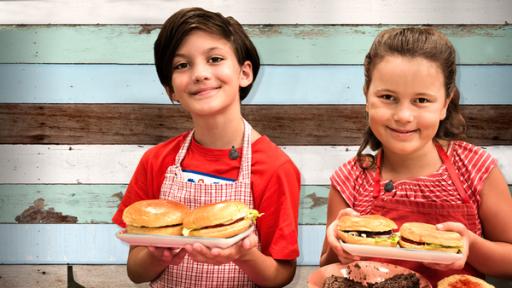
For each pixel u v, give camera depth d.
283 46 1.66
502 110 1.65
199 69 1.23
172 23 1.27
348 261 1.20
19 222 1.74
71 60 1.68
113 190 1.73
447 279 1.18
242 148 1.36
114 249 1.75
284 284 1.34
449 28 1.63
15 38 1.68
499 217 1.28
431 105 1.17
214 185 1.30
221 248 1.07
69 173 1.72
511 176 1.66
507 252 1.22
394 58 1.17
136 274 1.37
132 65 1.69
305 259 1.72
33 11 1.67
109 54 1.68
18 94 1.70
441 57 1.17
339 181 1.39
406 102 1.17
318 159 1.70
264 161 1.34
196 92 1.25
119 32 1.68
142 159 1.45
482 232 1.37
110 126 1.71
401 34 1.20
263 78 1.67
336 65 1.67
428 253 1.08
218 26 1.26
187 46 1.24
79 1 1.67
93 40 1.68
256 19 1.66
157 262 1.28
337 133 1.69
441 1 1.63
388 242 1.13
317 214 1.71
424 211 1.28
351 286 1.20
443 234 1.10
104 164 1.72
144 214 1.13
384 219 1.18
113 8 1.67
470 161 1.31
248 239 1.11
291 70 1.67
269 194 1.32
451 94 1.24
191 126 1.71
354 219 1.18
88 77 1.69
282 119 1.69
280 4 1.65
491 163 1.29
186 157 1.39
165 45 1.27
